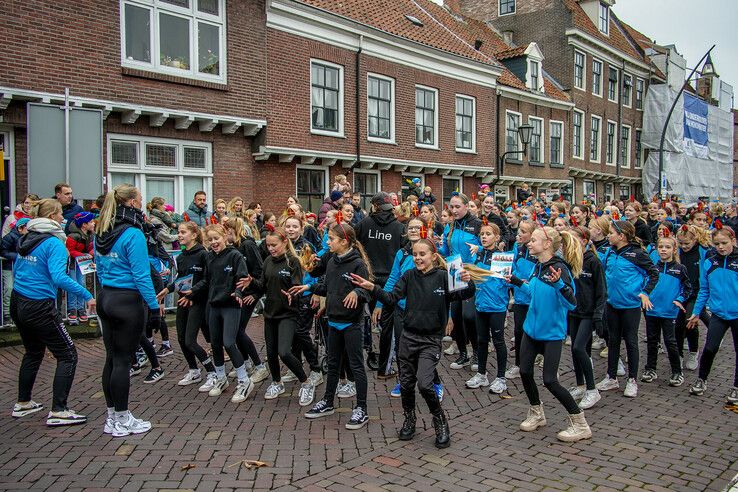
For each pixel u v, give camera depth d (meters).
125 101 10.42
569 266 5.04
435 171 18.19
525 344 5.07
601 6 28.61
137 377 6.72
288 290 5.72
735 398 5.90
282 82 13.26
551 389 4.92
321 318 6.66
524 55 22.78
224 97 11.95
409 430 4.91
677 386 6.56
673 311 6.61
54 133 7.57
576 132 26.67
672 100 31.81
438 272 4.84
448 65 18.20
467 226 7.04
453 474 4.24
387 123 16.38
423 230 4.98
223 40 11.97
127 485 4.01
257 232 9.45
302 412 5.55
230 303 5.86
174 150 11.56
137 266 4.79
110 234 4.81
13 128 9.48
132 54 10.66
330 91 14.65
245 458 4.48
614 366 6.39
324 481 4.11
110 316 4.80
